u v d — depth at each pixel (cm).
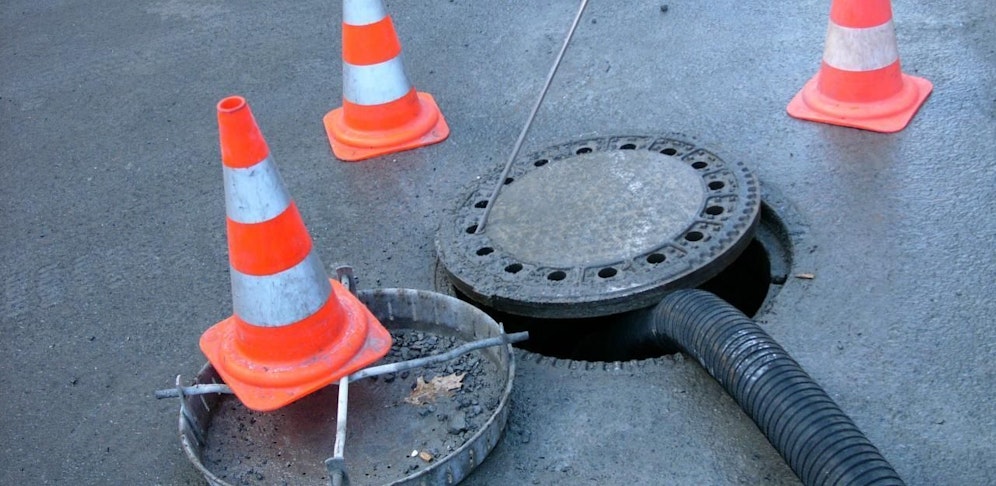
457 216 294
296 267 240
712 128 320
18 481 255
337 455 225
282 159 336
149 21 423
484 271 275
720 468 237
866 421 240
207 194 328
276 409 254
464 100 349
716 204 280
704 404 248
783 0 371
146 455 256
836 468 222
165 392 243
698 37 360
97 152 352
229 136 232
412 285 287
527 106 341
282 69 379
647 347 268
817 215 287
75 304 297
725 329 245
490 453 245
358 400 256
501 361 255
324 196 320
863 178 295
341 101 359
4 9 448
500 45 373
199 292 295
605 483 237
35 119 373
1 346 288
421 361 244
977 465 231
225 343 253
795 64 339
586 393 253
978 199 282
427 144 331
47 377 278
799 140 310
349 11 323
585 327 286
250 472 246
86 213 328
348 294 258
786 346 256
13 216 331
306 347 244
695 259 266
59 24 430
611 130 323
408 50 378
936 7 353
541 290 266
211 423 256
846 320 260
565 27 376
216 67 386
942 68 327
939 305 259
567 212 287
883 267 270
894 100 311
